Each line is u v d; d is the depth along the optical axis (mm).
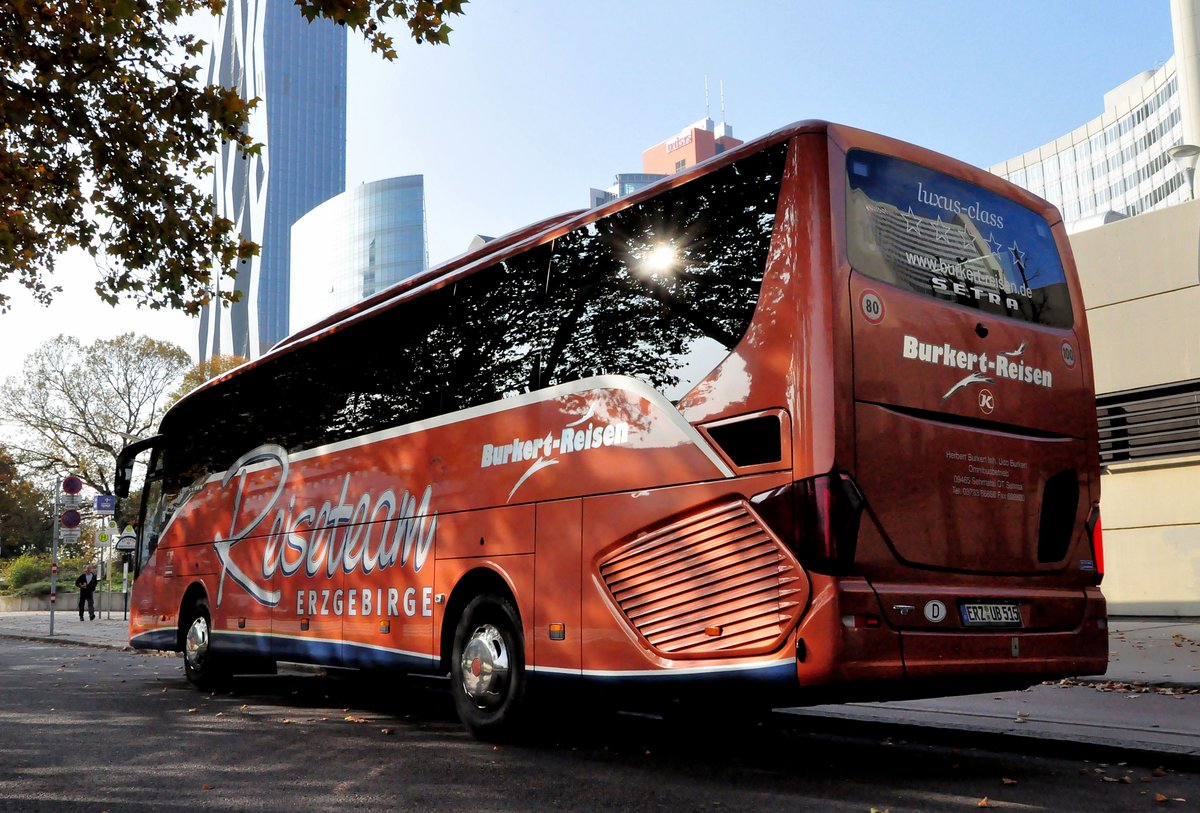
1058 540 6594
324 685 13172
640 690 6484
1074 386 6938
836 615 5520
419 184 171750
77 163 11539
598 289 7367
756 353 6090
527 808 5445
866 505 5711
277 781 6246
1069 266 7207
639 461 6711
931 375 6141
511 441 7902
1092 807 5449
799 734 8273
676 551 6359
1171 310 16891
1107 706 8727
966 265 6570
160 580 13695
